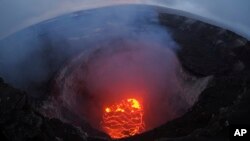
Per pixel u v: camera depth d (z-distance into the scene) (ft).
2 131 14.51
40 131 14.88
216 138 15.58
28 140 14.51
